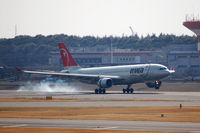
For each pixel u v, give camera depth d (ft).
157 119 632.38
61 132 501.56
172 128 533.96
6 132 504.43
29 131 510.17
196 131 505.66
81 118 650.84
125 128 534.78
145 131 505.66
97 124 576.61
